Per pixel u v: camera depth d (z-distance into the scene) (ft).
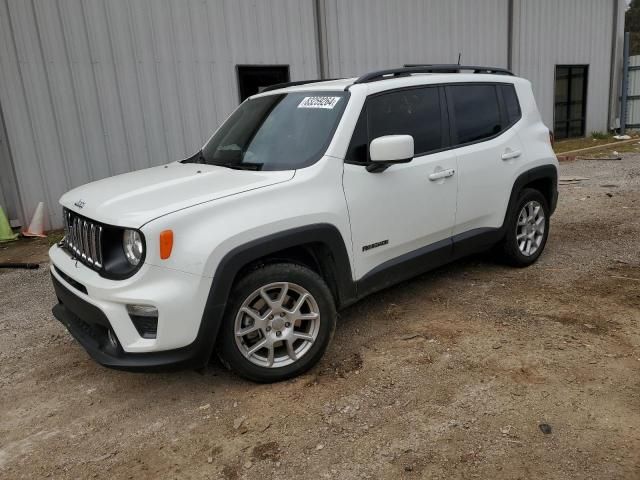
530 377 11.16
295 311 11.33
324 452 9.32
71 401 11.38
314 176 11.75
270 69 34.58
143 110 29.71
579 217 24.57
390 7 40.09
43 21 26.37
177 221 9.95
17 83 26.14
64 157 27.76
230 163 13.38
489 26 47.91
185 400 11.12
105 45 28.14
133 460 9.45
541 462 8.79
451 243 14.90
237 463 9.20
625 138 56.65
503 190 16.12
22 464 9.51
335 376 11.64
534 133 17.47
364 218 12.52
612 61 61.11
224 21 31.83
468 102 15.58
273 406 10.68
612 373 11.18
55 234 26.91
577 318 13.74
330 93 13.35
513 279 16.71
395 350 12.60
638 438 9.23
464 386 10.98
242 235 10.43
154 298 9.75
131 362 10.05
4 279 19.94
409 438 9.53
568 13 54.75
